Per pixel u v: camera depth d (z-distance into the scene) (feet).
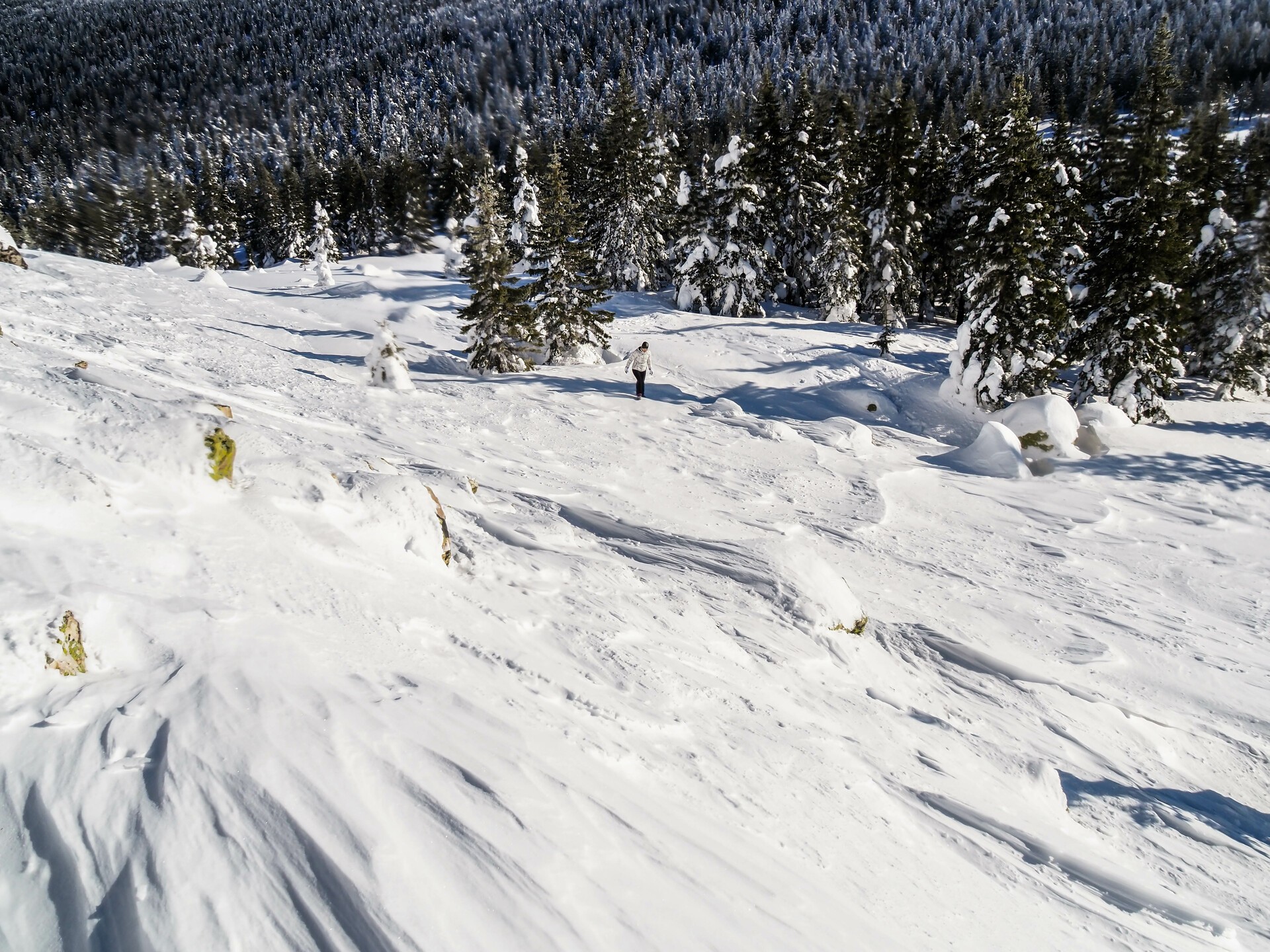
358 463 21.79
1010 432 57.52
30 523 11.19
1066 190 91.50
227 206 257.96
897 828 12.80
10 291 53.11
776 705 16.57
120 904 6.44
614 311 106.73
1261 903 15.34
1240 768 22.53
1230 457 59.52
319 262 132.36
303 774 8.19
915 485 48.24
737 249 107.14
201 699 9.11
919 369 83.51
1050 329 67.87
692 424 53.47
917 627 27.58
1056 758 20.20
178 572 12.00
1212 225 86.63
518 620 16.11
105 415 14.93
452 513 23.41
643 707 13.66
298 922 6.52
